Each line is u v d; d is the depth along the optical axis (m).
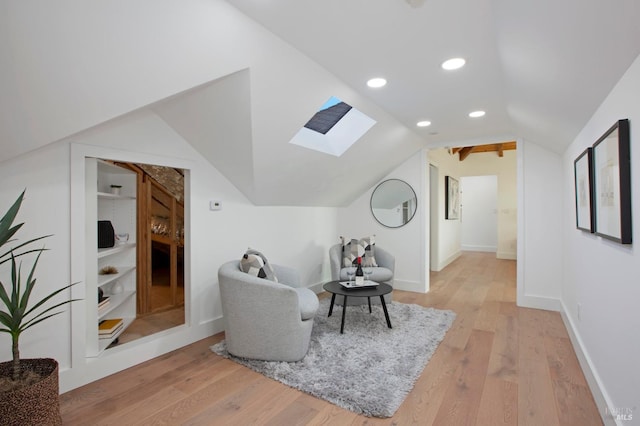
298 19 1.70
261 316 2.50
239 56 1.93
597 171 1.99
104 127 2.30
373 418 1.87
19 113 1.59
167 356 2.67
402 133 3.89
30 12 1.27
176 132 2.81
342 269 4.12
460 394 2.11
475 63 2.15
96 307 2.36
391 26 1.74
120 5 1.42
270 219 3.92
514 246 7.93
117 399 2.05
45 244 2.03
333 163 3.79
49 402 1.57
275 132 2.68
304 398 2.07
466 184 10.22
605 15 1.08
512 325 3.38
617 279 1.70
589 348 2.30
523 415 1.89
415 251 4.87
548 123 2.75
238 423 1.83
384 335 3.04
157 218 4.62
